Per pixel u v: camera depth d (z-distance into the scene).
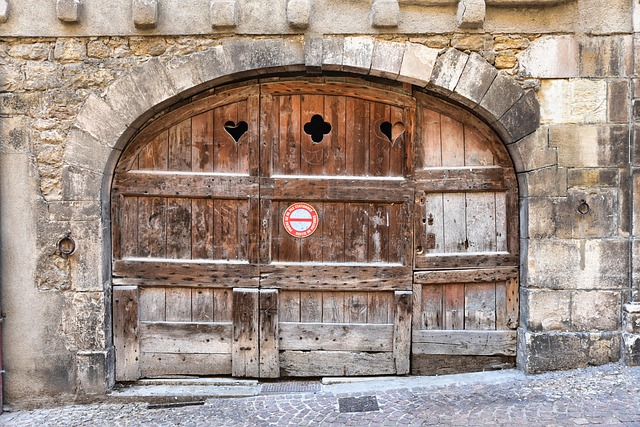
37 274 3.87
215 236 4.13
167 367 4.14
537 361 3.95
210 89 4.05
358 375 4.18
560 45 3.87
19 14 3.78
